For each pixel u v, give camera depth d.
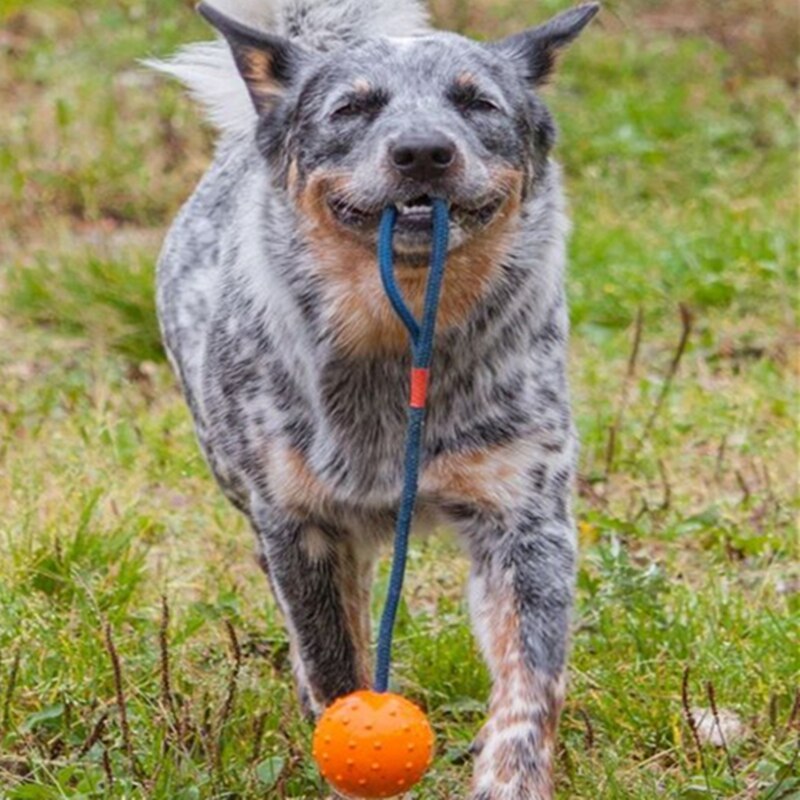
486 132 8.63
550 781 8.39
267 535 9.18
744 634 10.43
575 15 9.44
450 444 8.69
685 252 16.36
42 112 19.64
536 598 8.63
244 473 9.21
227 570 11.39
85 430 13.06
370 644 10.00
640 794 8.84
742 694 9.82
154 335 14.90
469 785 8.97
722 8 23.09
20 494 11.83
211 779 8.82
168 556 11.62
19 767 9.13
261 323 8.97
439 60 8.76
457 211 8.27
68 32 22.08
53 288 15.47
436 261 8.00
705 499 12.68
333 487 8.87
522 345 8.77
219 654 10.21
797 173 18.75
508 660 8.55
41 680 9.70
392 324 8.55
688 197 18.42
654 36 22.44
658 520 12.26
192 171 18.55
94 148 18.88
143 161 18.75
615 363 14.79
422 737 7.54
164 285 10.92
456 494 8.76
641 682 9.92
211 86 10.43
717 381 14.54
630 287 15.81
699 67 21.59
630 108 19.97
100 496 11.77
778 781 8.79
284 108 9.09
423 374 7.96
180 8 21.73
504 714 8.45
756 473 12.85
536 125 9.03
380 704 7.54
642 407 13.87
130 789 8.66
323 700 9.26
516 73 9.08
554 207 9.01
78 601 10.48
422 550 11.59
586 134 19.55
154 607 10.77
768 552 11.74
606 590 10.74
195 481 12.59
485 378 8.66
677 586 11.10
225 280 9.43
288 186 8.89
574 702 9.76
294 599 9.20
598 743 9.49
